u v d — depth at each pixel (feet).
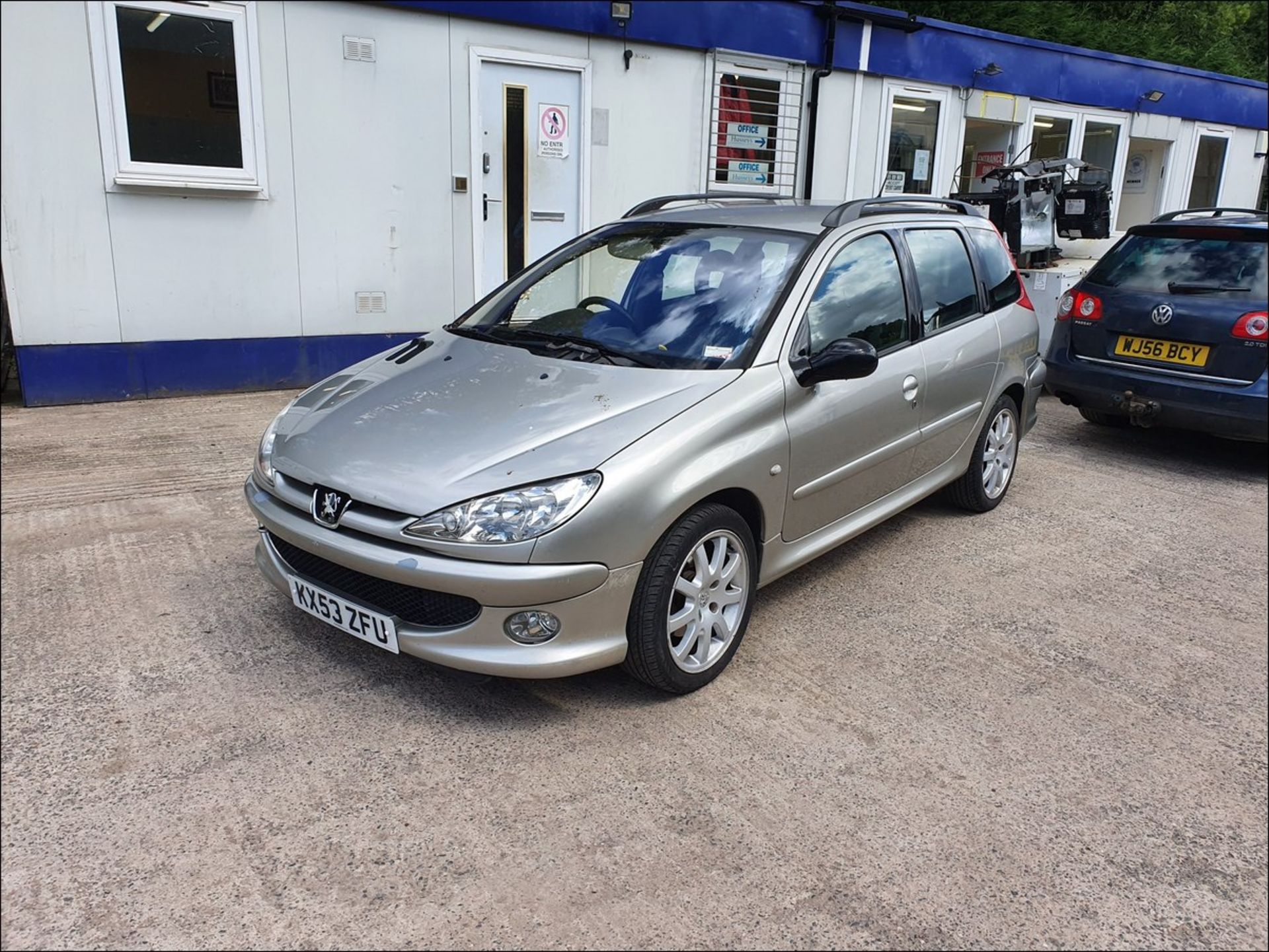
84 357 20.47
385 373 11.40
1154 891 7.63
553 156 25.52
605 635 9.09
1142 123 41.16
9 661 10.20
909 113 33.42
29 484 15.72
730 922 7.03
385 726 9.30
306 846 7.63
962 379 14.40
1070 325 20.72
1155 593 13.57
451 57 23.24
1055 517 16.66
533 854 7.64
